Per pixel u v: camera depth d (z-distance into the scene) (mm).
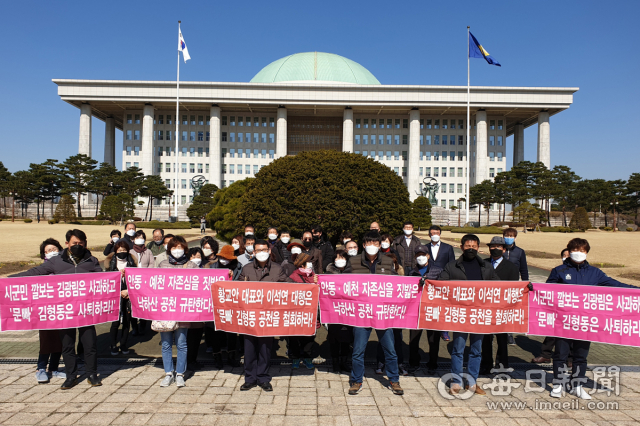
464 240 5797
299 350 6223
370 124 82750
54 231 34469
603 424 4461
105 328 8625
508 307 5555
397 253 7938
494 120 81562
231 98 73750
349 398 5051
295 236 14648
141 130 79688
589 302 5336
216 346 6148
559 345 5391
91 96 71312
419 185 79938
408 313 5605
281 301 5582
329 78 86250
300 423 4359
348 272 5973
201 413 4562
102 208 53125
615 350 7375
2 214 64750
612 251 25297
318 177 14742
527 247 27859
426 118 82375
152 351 6949
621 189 61219
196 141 80500
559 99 72062
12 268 14984
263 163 81438
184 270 5816
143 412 4566
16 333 7941
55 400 4867
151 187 65062
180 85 72812
